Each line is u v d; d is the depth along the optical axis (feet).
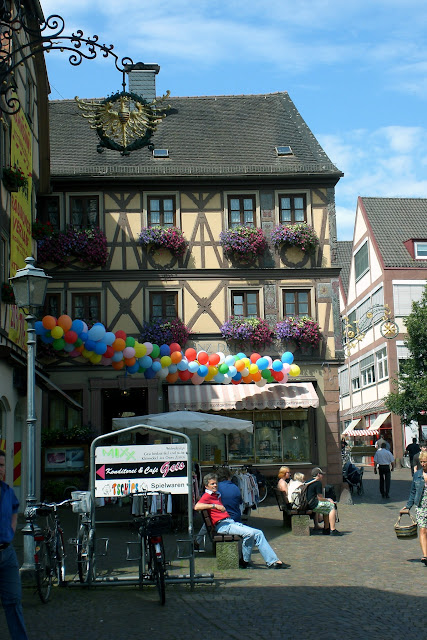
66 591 30.53
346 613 25.53
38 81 68.59
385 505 66.69
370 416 166.61
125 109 65.72
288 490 51.06
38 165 70.28
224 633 23.04
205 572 34.42
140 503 50.52
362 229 169.99
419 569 34.45
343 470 80.89
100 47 29.09
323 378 77.46
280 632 22.97
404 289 154.10
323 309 78.33
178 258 77.97
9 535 19.97
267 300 77.92
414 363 116.37
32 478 31.91
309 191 79.82
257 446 76.64
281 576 33.37
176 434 32.50
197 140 84.84
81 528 32.35
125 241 77.71
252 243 77.15
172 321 75.92
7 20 28.91
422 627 23.30
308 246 78.23
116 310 76.59
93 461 32.19
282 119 88.12
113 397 80.53
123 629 23.84
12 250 55.57
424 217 165.37
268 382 73.51
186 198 78.84
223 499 37.83
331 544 43.50
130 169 77.92
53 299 76.38
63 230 77.00
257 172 78.69
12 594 19.66
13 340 54.34
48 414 75.46
